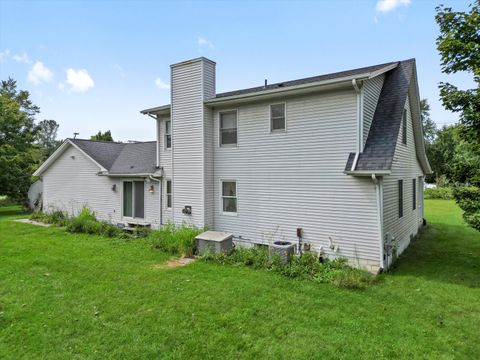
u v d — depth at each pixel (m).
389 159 7.14
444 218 16.22
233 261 7.88
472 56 6.66
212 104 10.00
